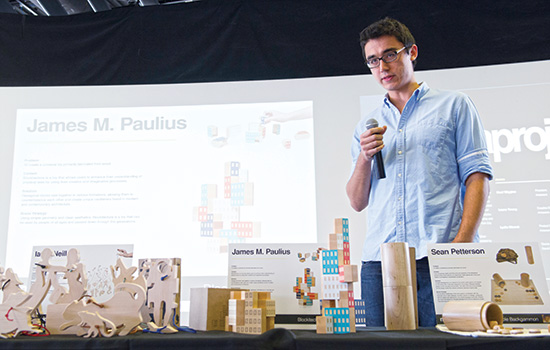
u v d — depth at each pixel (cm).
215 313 138
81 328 126
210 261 280
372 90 288
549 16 280
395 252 136
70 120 299
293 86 294
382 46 204
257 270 156
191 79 300
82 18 308
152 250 283
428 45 286
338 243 135
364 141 186
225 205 286
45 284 135
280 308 153
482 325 118
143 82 301
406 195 197
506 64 280
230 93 297
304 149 288
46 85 302
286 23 299
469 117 193
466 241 171
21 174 293
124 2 358
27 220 287
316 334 119
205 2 305
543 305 133
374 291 180
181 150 294
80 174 293
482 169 183
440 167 194
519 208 265
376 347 106
